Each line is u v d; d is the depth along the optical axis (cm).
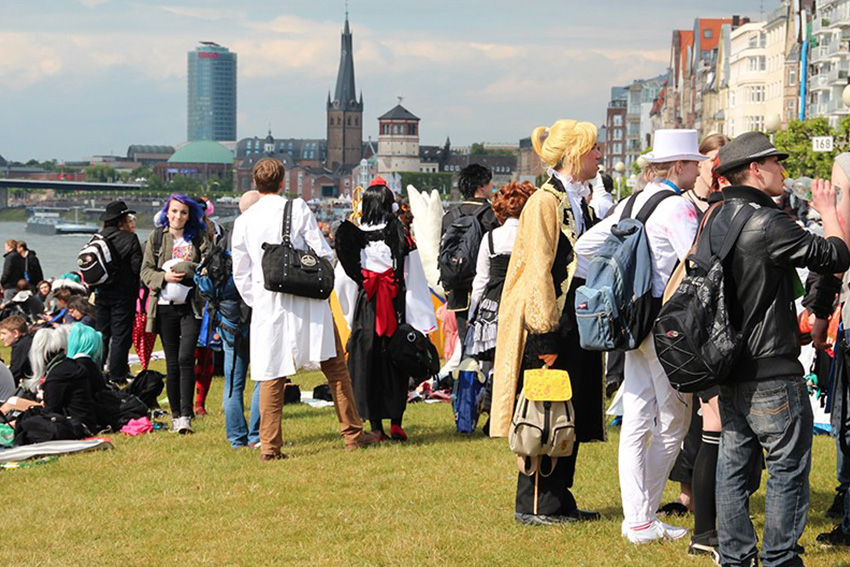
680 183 1091
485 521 1165
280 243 1494
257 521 1206
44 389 1759
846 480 1138
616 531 1109
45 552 1111
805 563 983
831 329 1172
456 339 2047
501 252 1406
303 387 2298
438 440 1644
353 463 1490
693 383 894
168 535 1163
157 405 2012
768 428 894
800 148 9788
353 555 1070
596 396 1133
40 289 3800
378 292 1625
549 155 1134
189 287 1784
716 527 1022
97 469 1501
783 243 877
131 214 2283
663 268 1029
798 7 9831
